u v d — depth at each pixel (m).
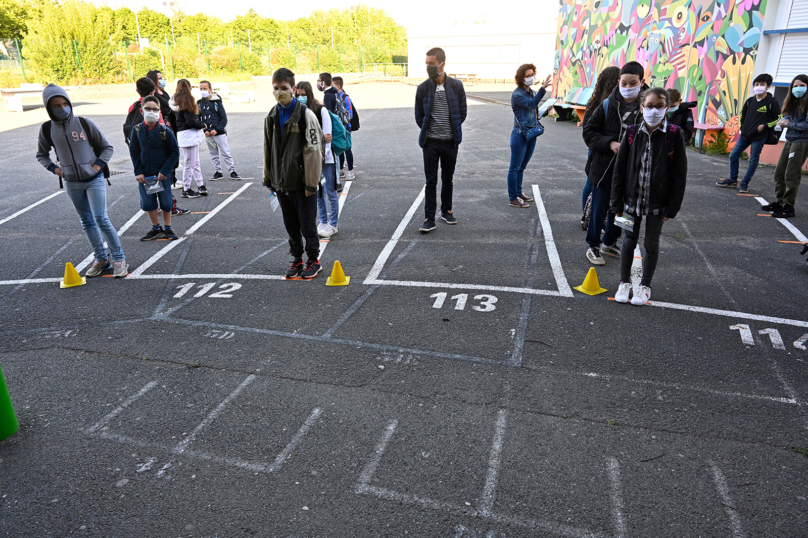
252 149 13.78
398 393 3.66
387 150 13.39
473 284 5.42
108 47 34.03
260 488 2.87
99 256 5.96
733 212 7.54
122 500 2.80
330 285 5.51
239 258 6.44
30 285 5.77
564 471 2.93
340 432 3.29
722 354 4.02
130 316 4.94
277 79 4.99
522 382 3.75
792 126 6.94
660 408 3.44
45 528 2.64
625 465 2.96
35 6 42.28
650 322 4.54
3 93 27.33
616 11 15.66
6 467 3.06
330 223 7.11
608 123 5.30
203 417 3.47
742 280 5.35
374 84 42.16
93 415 3.52
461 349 4.20
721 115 11.59
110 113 21.88
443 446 3.15
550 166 10.96
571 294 5.12
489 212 7.92
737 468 2.93
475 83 42.28
